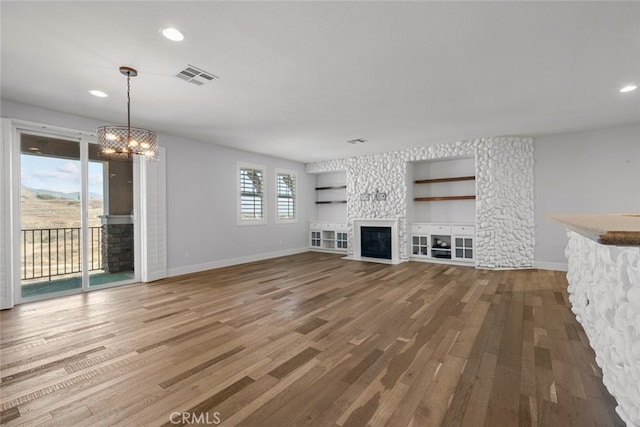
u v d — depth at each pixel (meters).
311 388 1.88
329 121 4.38
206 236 5.74
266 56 2.54
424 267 5.76
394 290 4.14
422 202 6.84
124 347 2.46
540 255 5.41
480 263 5.60
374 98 3.50
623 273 1.55
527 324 2.88
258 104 3.66
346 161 7.43
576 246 2.99
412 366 2.14
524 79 3.00
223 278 4.95
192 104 3.65
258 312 3.28
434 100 3.57
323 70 2.79
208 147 5.80
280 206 7.43
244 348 2.43
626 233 0.89
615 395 1.63
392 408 1.69
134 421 1.60
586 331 2.57
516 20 2.07
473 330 2.75
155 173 4.91
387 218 6.71
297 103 3.63
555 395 1.79
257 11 1.96
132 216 4.76
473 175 6.13
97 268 4.36
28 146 3.77
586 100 3.59
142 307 3.47
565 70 2.81
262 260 6.75
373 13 1.98
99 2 1.85
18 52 2.44
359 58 2.58
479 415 1.62
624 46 2.39
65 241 4.07
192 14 1.98
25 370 2.11
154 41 2.30
